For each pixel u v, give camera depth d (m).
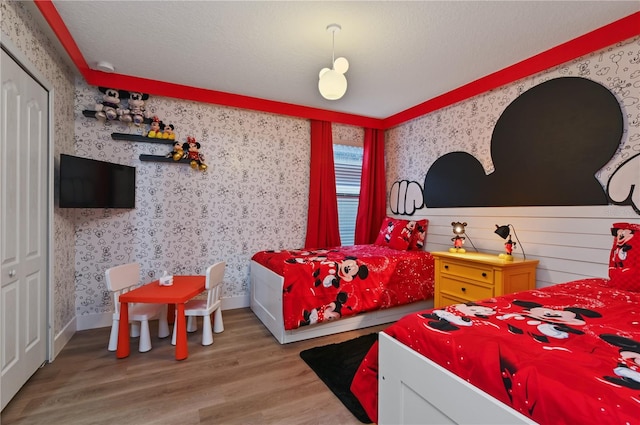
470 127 3.09
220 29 2.14
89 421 1.58
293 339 2.55
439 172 3.43
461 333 1.17
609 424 0.70
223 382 1.95
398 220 3.72
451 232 3.29
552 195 2.43
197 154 3.17
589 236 2.21
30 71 1.89
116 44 2.34
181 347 2.24
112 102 2.83
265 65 2.67
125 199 2.86
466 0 1.83
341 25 2.08
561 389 0.81
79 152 2.80
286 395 1.82
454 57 2.52
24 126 1.86
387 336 1.37
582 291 1.76
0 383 1.61
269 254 3.07
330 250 3.36
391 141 4.18
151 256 3.10
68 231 2.61
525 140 2.61
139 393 1.82
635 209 2.00
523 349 1.01
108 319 2.91
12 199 1.73
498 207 2.82
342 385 1.90
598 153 2.17
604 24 2.07
